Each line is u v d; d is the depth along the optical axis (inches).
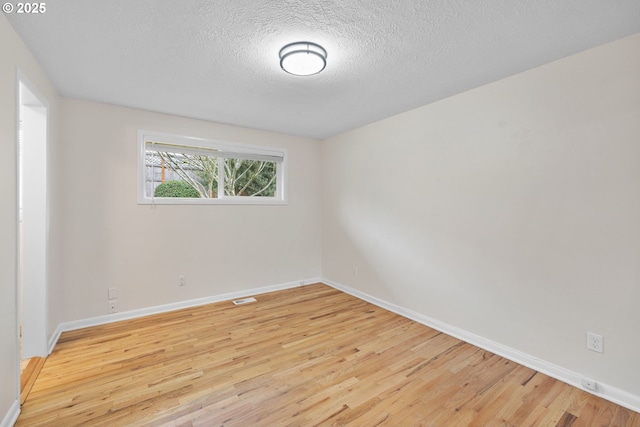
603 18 62.0
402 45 72.6
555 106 79.9
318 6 58.2
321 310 130.8
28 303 87.4
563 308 79.0
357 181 150.0
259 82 93.7
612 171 70.5
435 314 112.6
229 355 91.1
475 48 73.9
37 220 88.0
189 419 64.0
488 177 95.3
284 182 161.8
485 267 96.6
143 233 122.2
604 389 71.7
